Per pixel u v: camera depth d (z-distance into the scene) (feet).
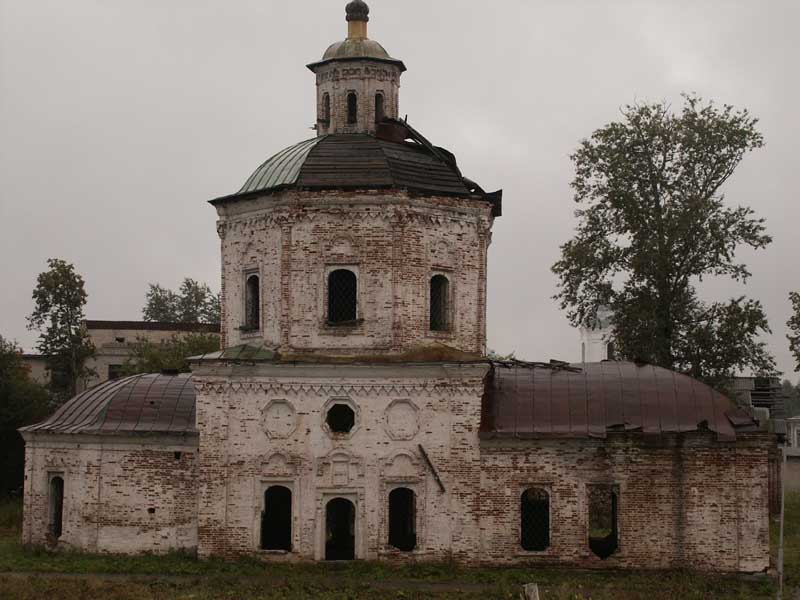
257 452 137.18
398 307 138.31
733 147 205.57
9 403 249.34
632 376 144.97
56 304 292.20
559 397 142.20
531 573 135.13
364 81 152.25
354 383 136.98
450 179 144.77
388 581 129.80
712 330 206.39
